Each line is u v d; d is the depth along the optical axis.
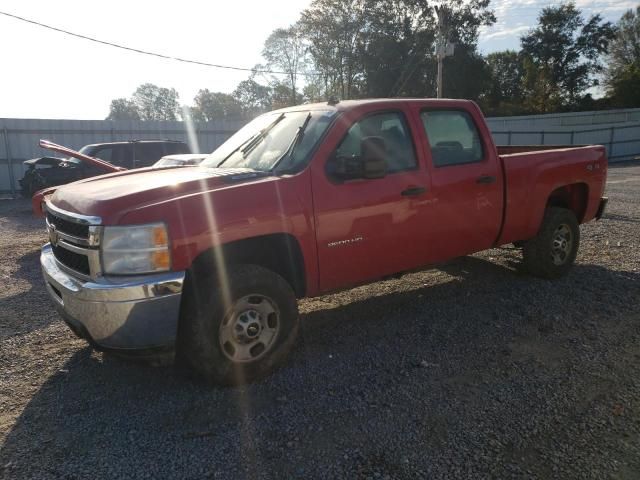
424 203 4.39
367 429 3.08
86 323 3.24
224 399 3.45
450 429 3.07
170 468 2.77
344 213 3.92
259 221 3.53
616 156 29.11
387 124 4.34
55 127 19.50
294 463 2.79
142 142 14.73
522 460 2.79
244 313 3.57
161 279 3.18
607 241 7.71
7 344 4.46
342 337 4.43
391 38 50.25
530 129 36.25
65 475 2.72
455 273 6.18
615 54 66.31
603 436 2.99
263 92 83.62
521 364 3.87
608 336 4.34
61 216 3.54
